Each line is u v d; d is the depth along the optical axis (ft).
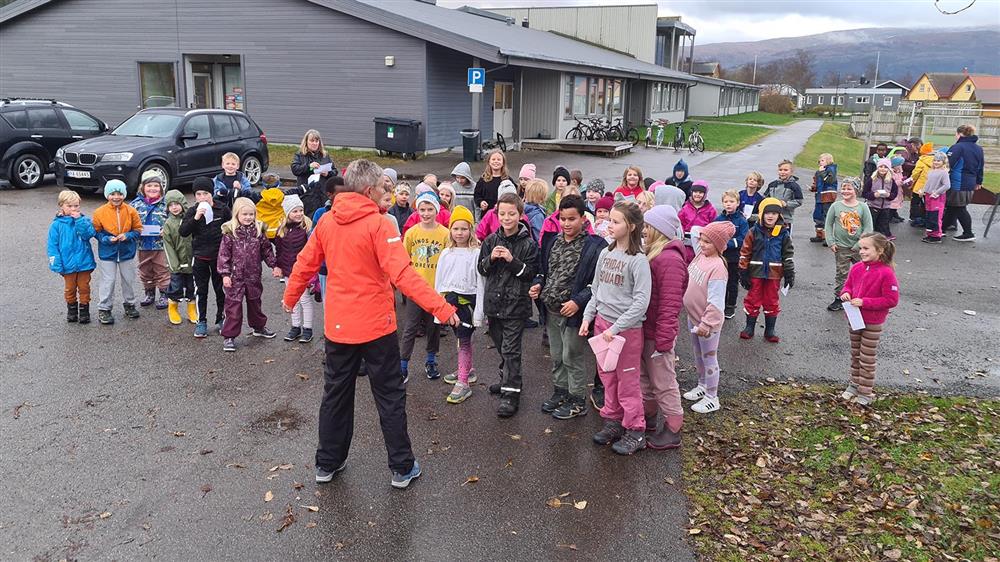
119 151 44.65
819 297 28.84
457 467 15.01
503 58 64.69
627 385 15.55
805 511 13.75
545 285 17.35
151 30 74.49
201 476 14.37
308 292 21.71
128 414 16.97
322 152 31.35
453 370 20.44
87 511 13.10
